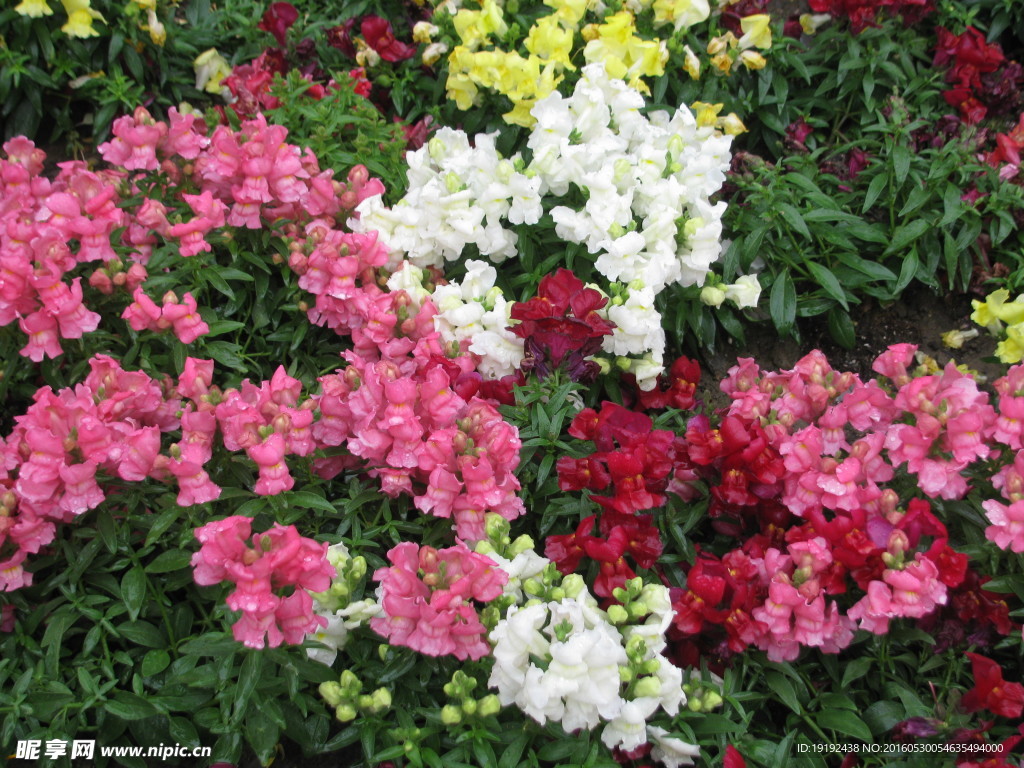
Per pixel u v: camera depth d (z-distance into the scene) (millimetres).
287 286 858
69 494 674
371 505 768
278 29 1074
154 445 677
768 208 938
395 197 944
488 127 1022
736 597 690
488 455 705
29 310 755
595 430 747
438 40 1066
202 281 830
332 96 999
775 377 807
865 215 1018
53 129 1075
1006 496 716
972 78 1048
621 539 698
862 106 1094
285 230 854
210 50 1080
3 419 834
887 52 1048
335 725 718
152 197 871
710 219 871
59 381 785
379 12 1146
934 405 735
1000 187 956
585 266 892
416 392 711
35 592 720
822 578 705
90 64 1048
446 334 828
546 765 671
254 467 718
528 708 632
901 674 746
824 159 1058
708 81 1044
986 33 1142
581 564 757
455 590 626
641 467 703
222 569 627
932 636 727
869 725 715
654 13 1036
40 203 841
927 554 682
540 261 917
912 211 976
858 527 702
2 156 1012
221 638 658
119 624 701
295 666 666
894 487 785
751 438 729
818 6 1051
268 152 827
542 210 896
